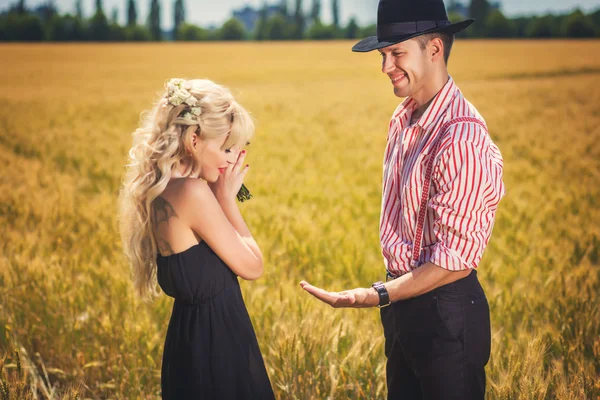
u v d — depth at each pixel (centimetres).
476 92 2316
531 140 1183
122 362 332
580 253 504
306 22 12475
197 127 209
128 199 221
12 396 263
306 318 313
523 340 333
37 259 428
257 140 1286
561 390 262
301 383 290
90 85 2981
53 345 352
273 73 3809
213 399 222
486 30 8512
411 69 217
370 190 782
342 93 2583
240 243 218
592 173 855
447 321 215
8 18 8531
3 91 2645
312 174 888
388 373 250
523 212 613
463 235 205
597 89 2398
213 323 221
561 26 8175
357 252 471
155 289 234
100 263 461
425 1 215
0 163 935
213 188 226
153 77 3497
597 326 337
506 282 426
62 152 1122
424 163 215
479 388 223
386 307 237
